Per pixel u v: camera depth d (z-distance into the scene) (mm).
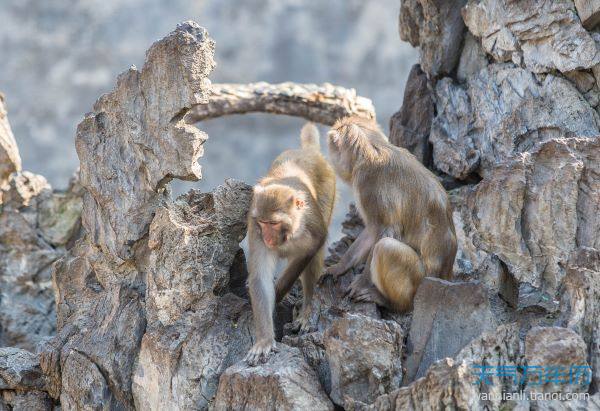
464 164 13984
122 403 11617
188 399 10922
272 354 10719
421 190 11664
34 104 37781
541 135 13188
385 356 9953
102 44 38375
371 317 10945
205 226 11539
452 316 10273
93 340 11938
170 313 11406
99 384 11609
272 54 38594
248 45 38500
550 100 13156
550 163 11539
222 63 38188
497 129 13633
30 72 37875
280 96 16984
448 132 14641
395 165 11727
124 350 11656
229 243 11867
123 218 11938
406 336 10945
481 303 10188
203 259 11508
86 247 12844
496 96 13914
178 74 11336
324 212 13070
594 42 12719
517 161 11656
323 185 13094
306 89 17156
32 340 15953
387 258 11289
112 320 11891
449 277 11852
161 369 11117
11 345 15898
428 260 11602
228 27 38562
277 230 11086
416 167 11852
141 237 11945
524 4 13375
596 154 11328
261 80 38375
